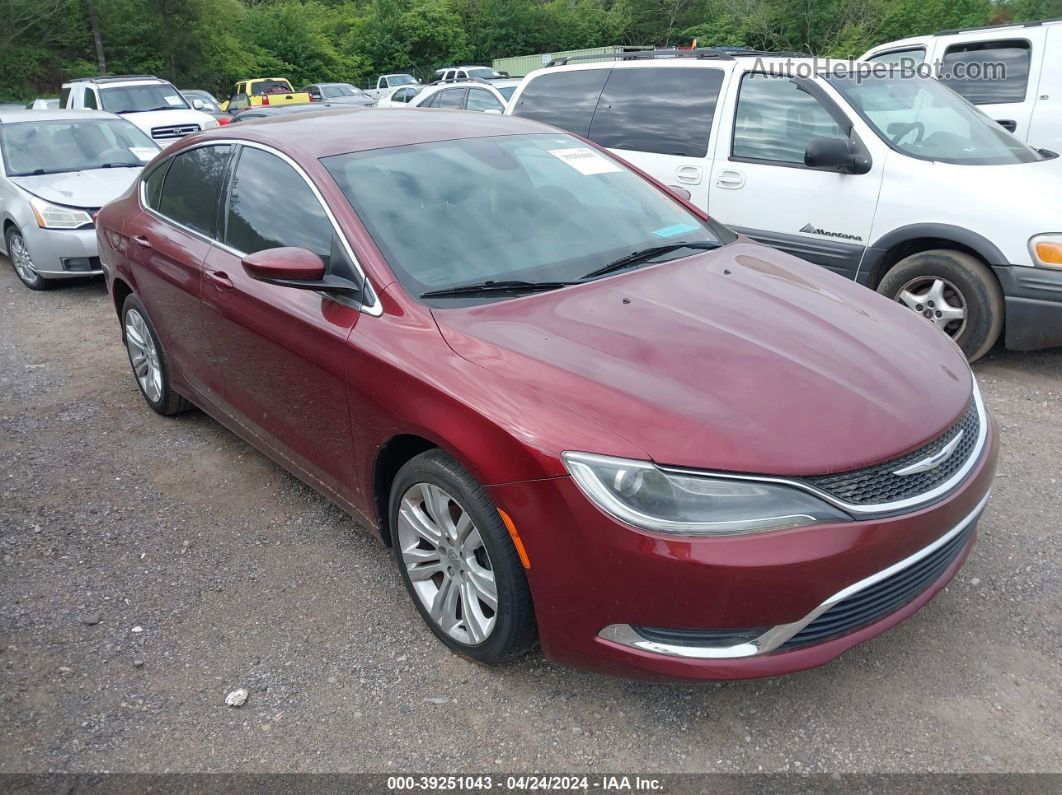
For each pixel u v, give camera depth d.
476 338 2.69
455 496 2.62
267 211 3.51
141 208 4.56
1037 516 3.55
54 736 2.58
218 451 4.47
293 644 2.96
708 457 2.21
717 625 2.23
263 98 28.00
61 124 8.98
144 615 3.15
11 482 4.20
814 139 5.59
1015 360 5.41
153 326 4.50
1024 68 7.86
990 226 4.88
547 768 2.42
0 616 3.15
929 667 2.73
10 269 9.24
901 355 2.76
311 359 3.12
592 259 3.27
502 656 2.66
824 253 5.57
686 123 6.26
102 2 33.81
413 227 3.15
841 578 2.23
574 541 2.30
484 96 13.30
